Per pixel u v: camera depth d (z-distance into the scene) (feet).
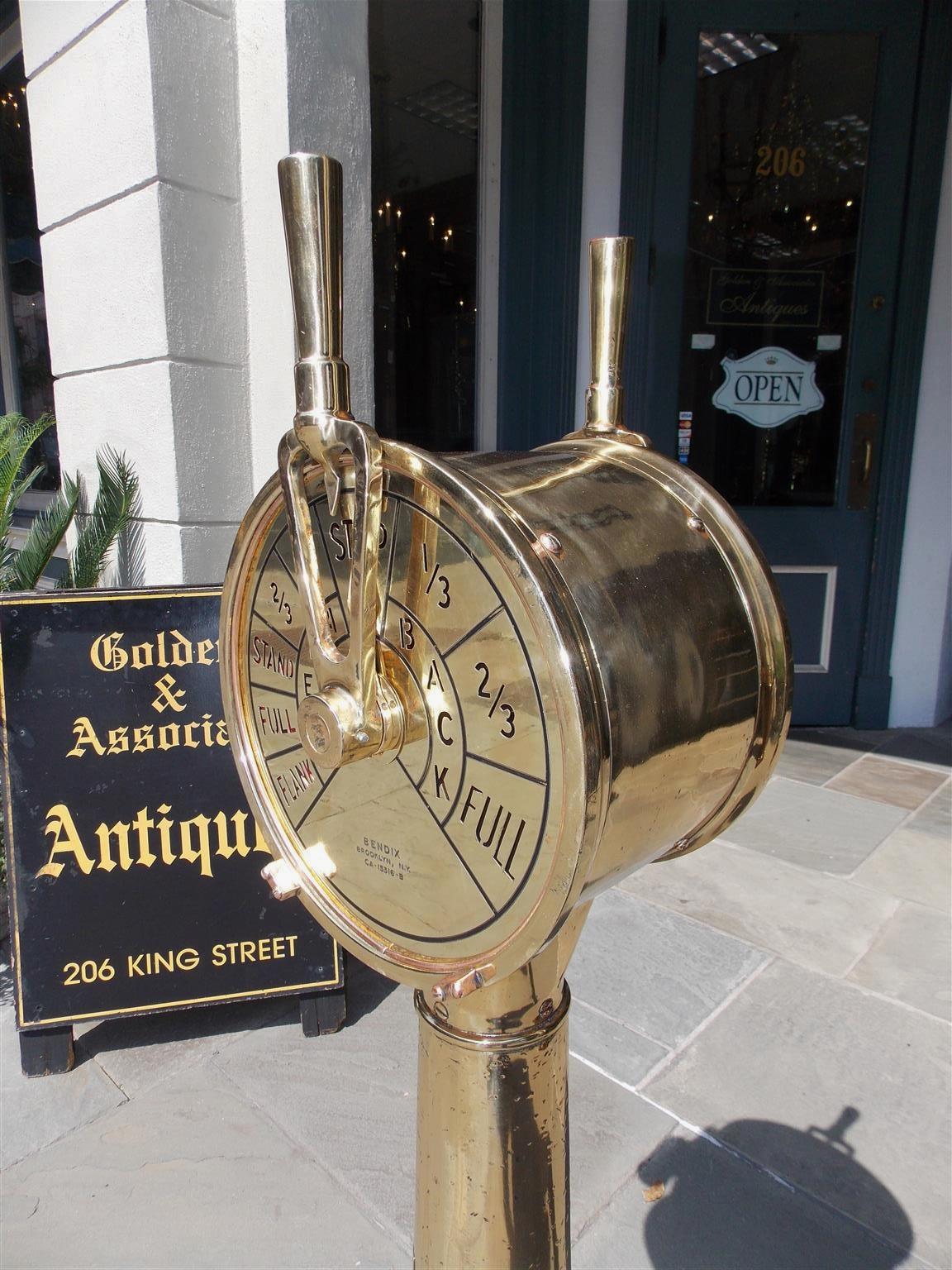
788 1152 5.40
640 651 2.25
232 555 2.85
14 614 5.80
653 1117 5.67
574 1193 5.09
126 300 7.23
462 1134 2.77
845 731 13.03
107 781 5.96
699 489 2.85
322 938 6.30
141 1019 6.64
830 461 12.44
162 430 7.18
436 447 13.16
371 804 2.60
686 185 11.58
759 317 12.00
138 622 5.95
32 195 11.78
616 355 3.18
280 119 6.76
